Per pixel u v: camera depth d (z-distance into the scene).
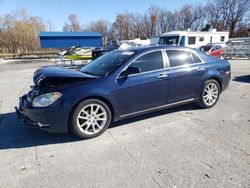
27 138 3.75
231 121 4.23
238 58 20.66
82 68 4.61
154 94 4.15
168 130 3.90
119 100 3.81
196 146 3.31
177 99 4.50
